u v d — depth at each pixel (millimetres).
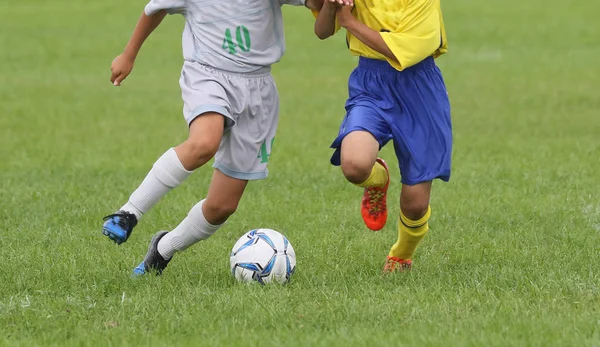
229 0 20391
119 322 18203
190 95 20344
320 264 22797
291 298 19312
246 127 20922
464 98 55875
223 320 18047
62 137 45375
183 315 18359
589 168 35375
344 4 20438
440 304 18812
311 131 46062
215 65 20531
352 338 16750
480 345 16219
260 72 20984
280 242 21141
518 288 20078
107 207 30234
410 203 21359
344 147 20484
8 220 28453
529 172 34938
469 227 27016
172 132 46844
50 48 80750
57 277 21562
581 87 58906
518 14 98875
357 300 19078
